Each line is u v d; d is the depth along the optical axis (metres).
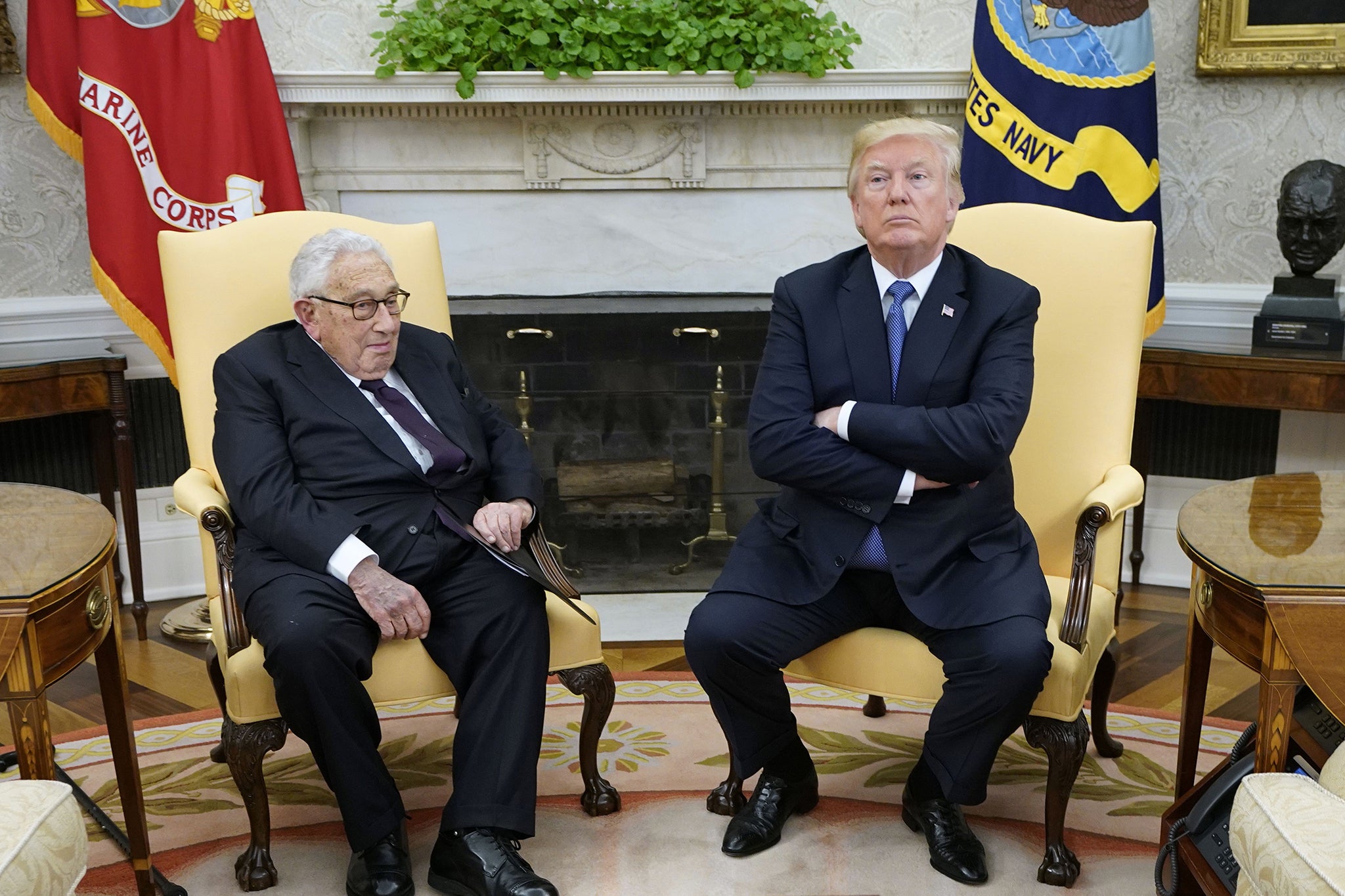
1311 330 3.08
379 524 2.11
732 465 3.50
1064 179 3.14
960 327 2.10
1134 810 2.28
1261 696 1.63
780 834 2.18
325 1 3.47
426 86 3.31
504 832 1.99
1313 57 3.29
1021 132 3.15
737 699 2.12
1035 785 2.40
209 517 2.05
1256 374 3.03
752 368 3.42
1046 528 2.32
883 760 2.52
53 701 2.90
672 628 3.37
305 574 2.03
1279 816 1.23
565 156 3.52
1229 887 1.72
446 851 1.98
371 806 1.97
